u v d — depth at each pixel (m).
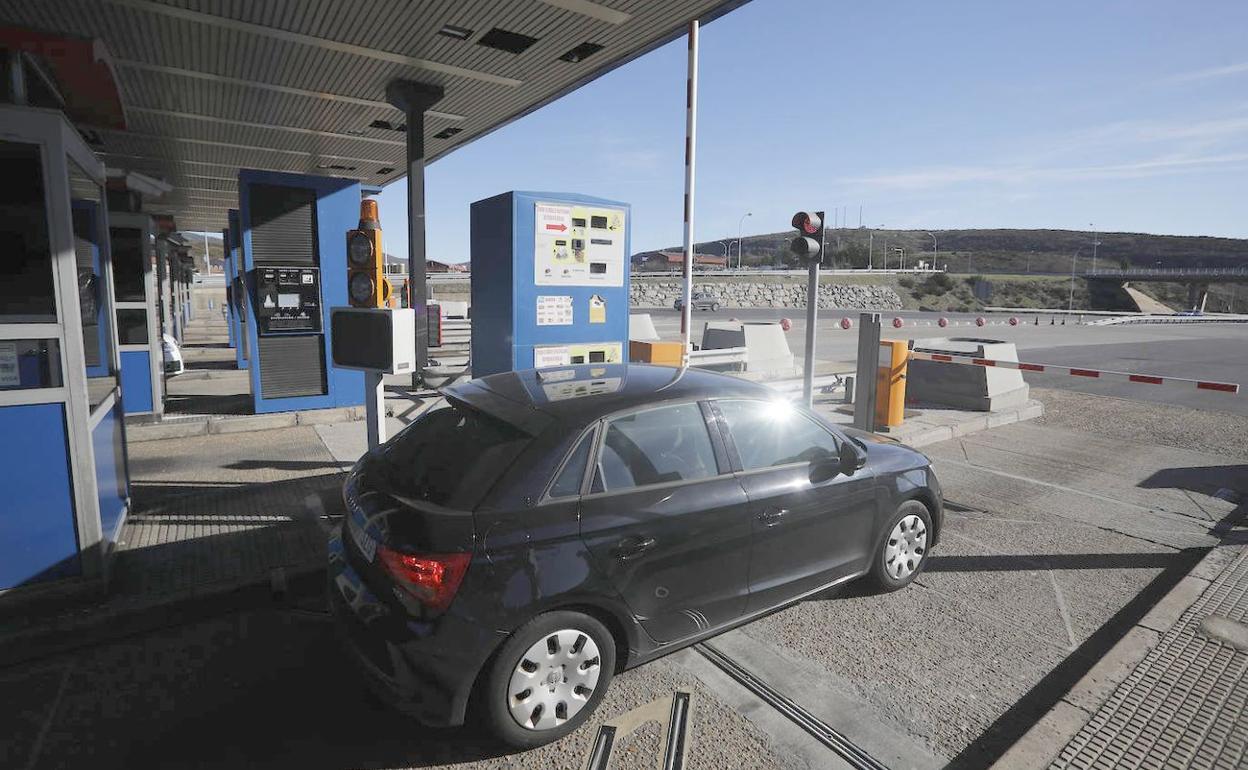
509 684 2.82
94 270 4.74
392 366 5.02
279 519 5.29
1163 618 3.88
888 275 89.69
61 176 3.58
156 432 8.04
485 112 10.05
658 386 3.66
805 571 3.85
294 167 14.42
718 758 2.86
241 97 9.25
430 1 6.29
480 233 6.88
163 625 3.94
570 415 3.23
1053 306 96.25
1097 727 2.95
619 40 7.30
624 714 3.15
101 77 4.14
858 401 8.41
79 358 3.74
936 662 3.62
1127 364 17.28
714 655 3.67
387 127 10.91
